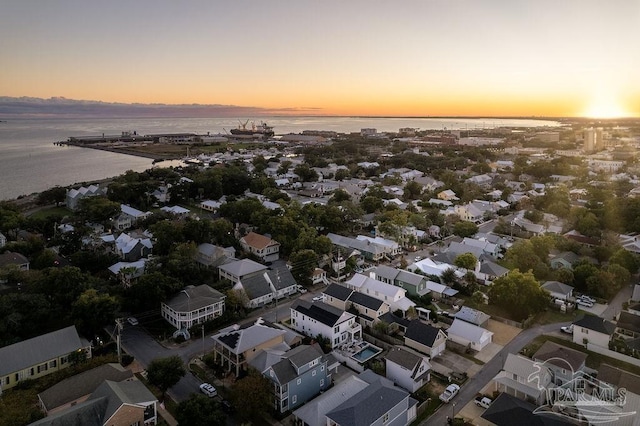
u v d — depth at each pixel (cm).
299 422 4003
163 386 4297
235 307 6222
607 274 6719
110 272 7381
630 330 5416
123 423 3700
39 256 7538
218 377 4762
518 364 4478
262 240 8625
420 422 4084
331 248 8412
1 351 4550
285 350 4941
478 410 4228
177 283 6253
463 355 5259
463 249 8444
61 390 4088
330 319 5506
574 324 5478
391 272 7156
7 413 4022
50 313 5475
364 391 3978
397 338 5656
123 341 5500
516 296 6116
